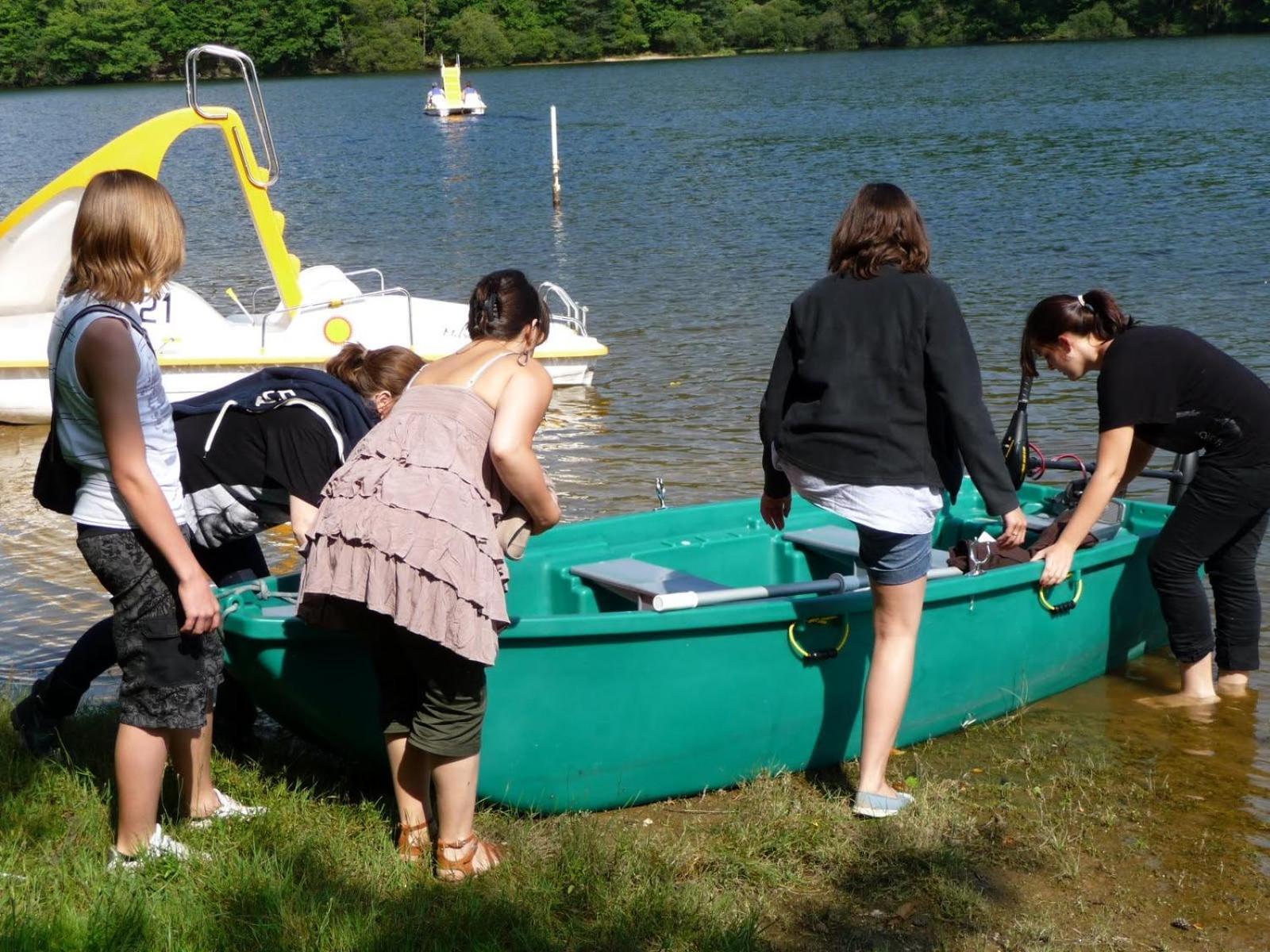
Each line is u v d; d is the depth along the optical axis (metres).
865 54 88.75
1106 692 4.95
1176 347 4.50
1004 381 10.38
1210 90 47.59
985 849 3.74
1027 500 5.86
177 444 3.69
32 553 6.83
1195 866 3.70
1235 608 4.91
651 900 3.31
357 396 3.92
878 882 3.54
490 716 3.74
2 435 9.56
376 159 37.09
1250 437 4.55
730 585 5.27
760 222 21.52
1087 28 87.31
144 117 57.22
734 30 95.38
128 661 3.27
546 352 10.41
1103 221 19.92
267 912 3.15
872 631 4.23
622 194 26.62
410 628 3.11
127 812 3.35
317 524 3.26
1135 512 5.41
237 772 3.99
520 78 81.62
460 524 3.15
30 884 3.22
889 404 3.67
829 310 3.74
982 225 20.17
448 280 17.25
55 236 9.13
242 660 3.76
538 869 3.47
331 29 92.31
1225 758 4.39
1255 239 17.45
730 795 4.12
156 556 3.22
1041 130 36.16
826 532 5.33
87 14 88.25
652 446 8.88
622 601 4.83
